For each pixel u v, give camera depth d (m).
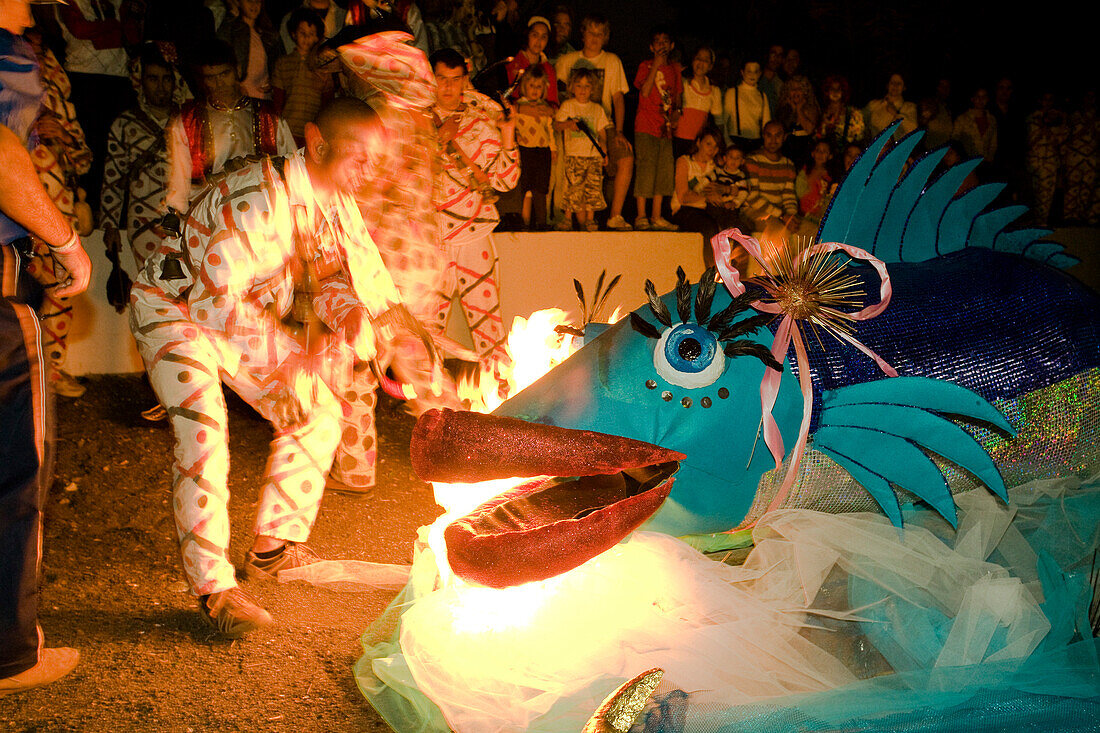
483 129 5.64
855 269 3.00
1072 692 2.63
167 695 3.02
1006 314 2.95
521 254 8.07
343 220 3.48
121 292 6.35
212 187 3.28
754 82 9.68
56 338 6.19
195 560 3.33
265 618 3.35
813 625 2.79
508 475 2.53
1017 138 11.80
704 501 2.72
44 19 7.19
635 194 8.92
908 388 2.74
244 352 3.43
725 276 2.80
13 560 2.84
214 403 3.33
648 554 2.77
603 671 2.64
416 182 4.78
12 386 2.78
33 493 2.85
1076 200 11.61
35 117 2.94
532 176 8.19
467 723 2.62
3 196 2.72
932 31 12.84
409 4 7.46
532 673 2.68
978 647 2.70
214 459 3.32
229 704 2.98
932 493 2.77
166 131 4.91
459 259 5.77
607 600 2.73
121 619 3.53
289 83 7.22
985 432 2.86
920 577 2.78
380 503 4.85
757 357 2.71
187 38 7.12
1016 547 2.98
